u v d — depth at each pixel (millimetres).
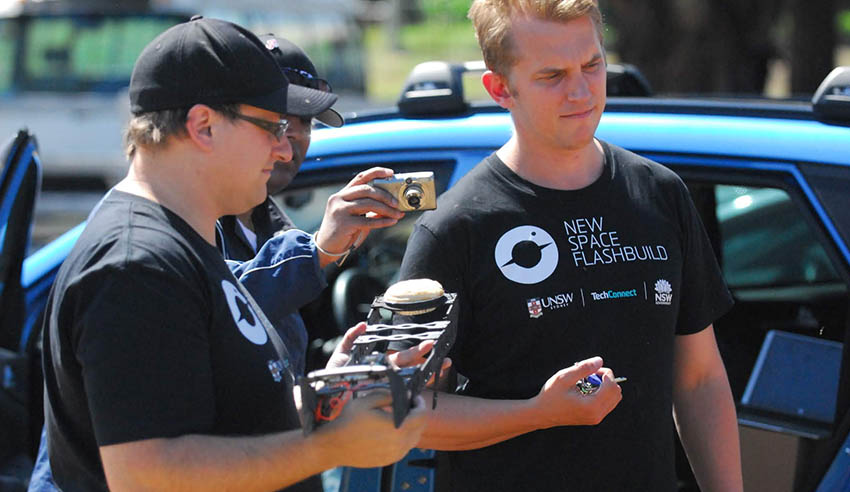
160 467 2656
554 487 3605
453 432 3518
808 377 4559
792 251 5184
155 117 2904
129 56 15312
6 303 4973
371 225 3764
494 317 3611
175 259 2797
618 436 3600
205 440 2730
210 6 15711
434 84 4969
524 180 3672
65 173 14516
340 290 5684
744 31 14055
